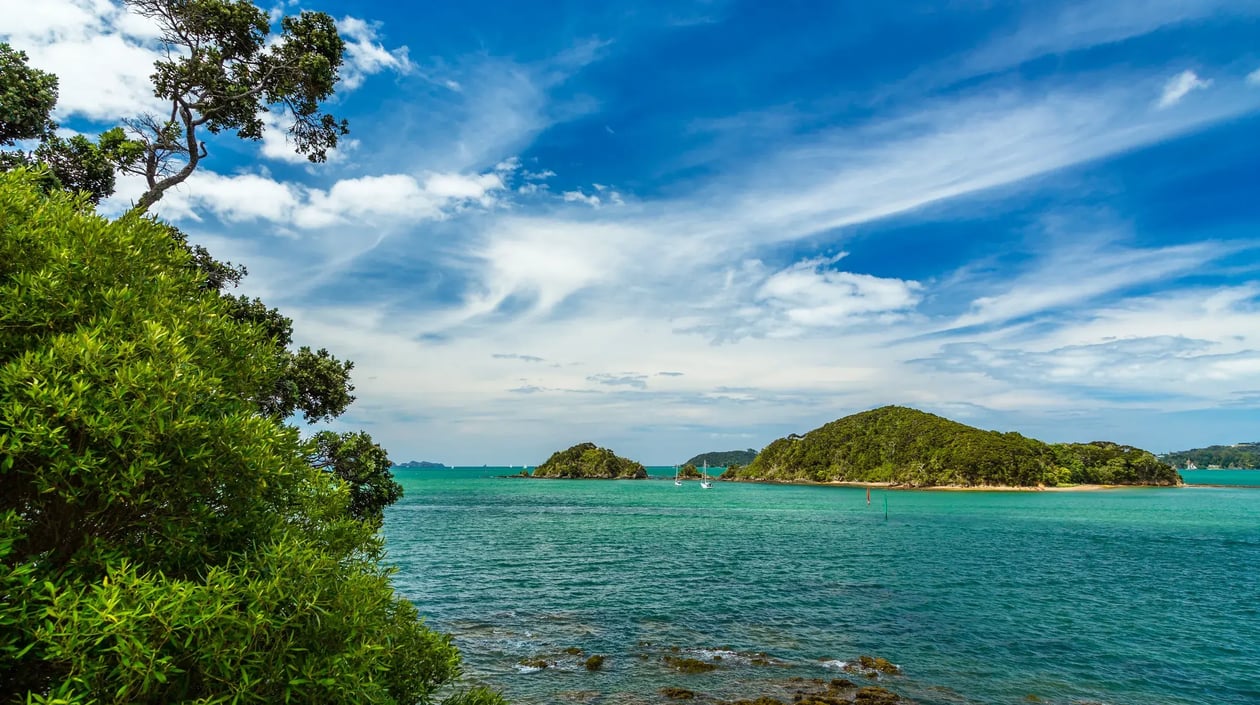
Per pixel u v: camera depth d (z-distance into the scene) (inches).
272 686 188.9
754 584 1371.8
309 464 282.4
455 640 915.4
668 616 1069.1
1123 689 740.0
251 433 217.5
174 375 191.5
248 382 268.2
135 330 202.5
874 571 1568.7
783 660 837.2
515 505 4227.4
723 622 1031.6
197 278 278.1
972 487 7003.0
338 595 212.4
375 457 746.2
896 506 4520.2
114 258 225.3
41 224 216.2
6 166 499.5
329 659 196.7
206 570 213.9
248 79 729.6
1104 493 6343.5
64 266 203.0
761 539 2313.0
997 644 919.0
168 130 652.7
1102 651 886.4
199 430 196.2
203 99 700.0
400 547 1934.1
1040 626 1023.6
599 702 689.6
